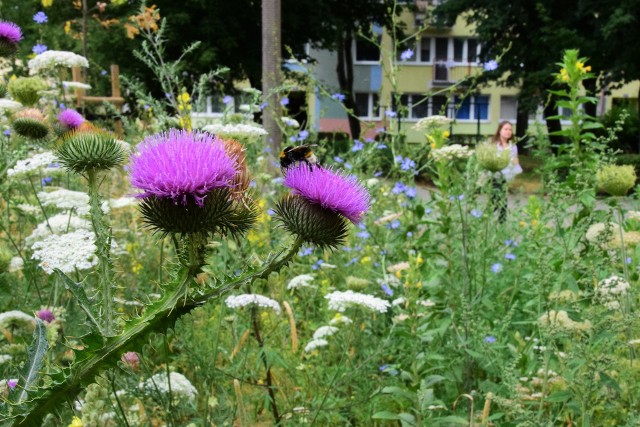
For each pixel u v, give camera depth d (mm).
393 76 5902
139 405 2682
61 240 2609
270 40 9555
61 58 5375
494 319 3963
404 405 3217
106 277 1693
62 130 3674
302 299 4832
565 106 5066
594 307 2891
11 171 3453
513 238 5137
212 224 1537
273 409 3176
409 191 5074
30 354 1769
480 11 31656
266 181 5277
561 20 27531
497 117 48688
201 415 2846
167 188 1505
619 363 3020
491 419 2869
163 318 1526
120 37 22719
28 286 3391
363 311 3479
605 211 3811
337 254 5047
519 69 29094
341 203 1840
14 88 4238
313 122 7242
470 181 4234
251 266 1629
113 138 1924
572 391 2850
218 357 3771
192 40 25141
